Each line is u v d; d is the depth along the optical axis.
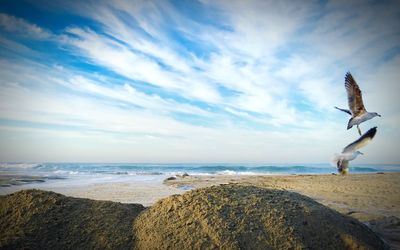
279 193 4.87
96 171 34.03
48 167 43.81
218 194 4.55
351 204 9.28
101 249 3.82
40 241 3.79
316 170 39.03
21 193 4.66
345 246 3.90
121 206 4.75
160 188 13.94
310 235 3.90
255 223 3.94
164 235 3.84
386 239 5.29
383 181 14.58
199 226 3.87
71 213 4.32
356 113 4.03
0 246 3.59
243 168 40.47
